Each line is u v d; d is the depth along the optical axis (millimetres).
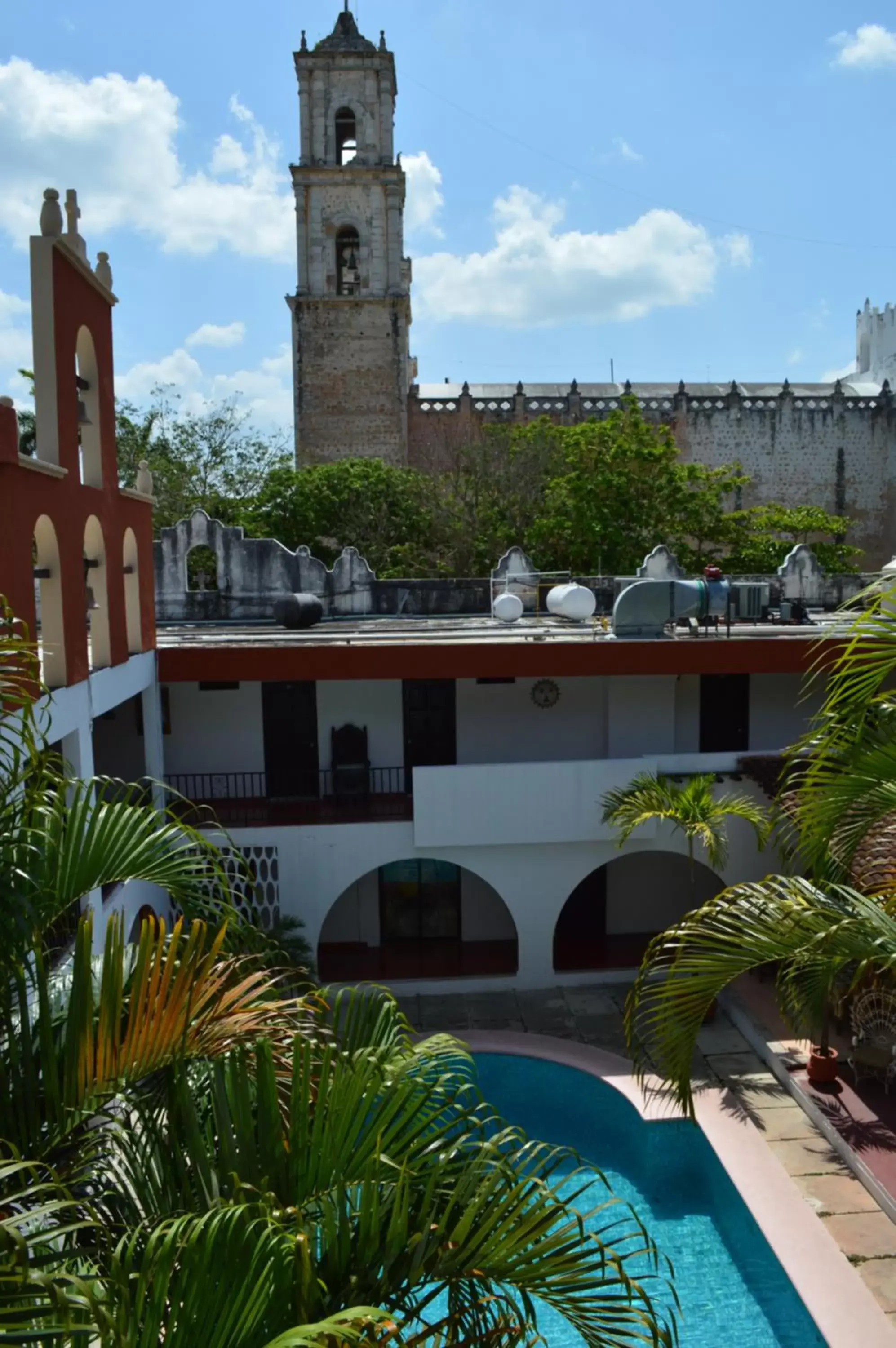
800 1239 10523
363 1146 4719
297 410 48469
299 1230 4066
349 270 48469
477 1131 5109
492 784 16969
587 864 17609
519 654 16734
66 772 6211
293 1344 3287
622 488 32562
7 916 4781
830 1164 11961
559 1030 16328
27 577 9984
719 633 18734
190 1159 4734
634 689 18750
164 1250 3652
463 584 22875
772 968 17172
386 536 37312
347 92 45875
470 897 19672
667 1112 13242
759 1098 13602
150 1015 4836
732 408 53562
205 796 18984
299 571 21938
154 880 5777
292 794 19047
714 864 15672
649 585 17922
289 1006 5527
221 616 21656
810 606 23562
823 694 19344
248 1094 4797
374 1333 4094
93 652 13594
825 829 6621
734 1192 11594
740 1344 10117
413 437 50594
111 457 13672
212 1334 3693
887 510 55000
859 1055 13156
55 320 11164
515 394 51219
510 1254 4414
